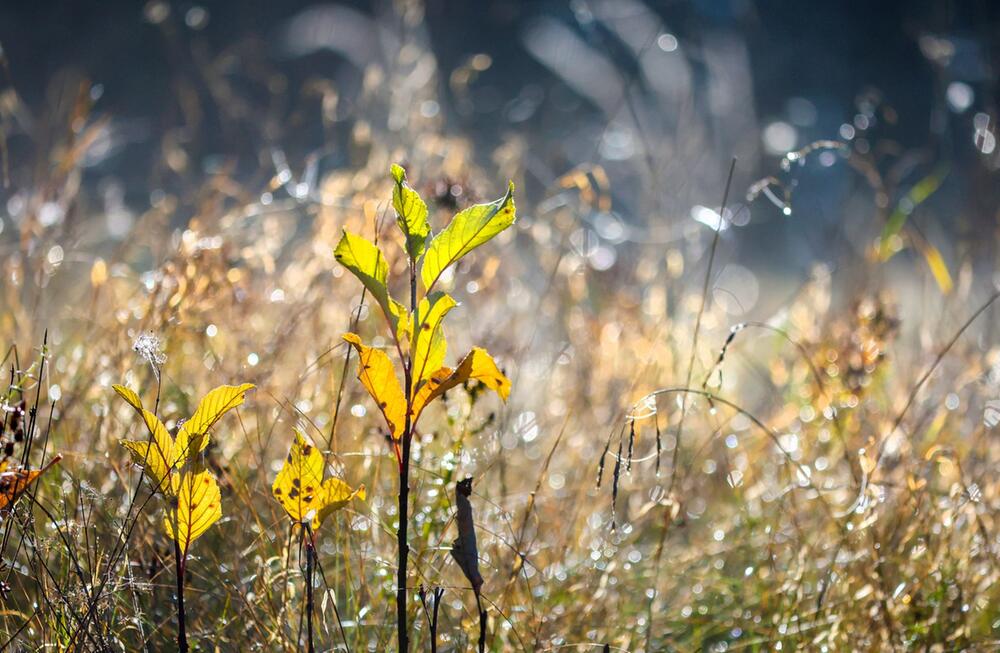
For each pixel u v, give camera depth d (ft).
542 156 15.31
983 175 12.14
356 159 10.84
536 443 10.43
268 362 9.58
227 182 10.67
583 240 11.29
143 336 8.56
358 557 8.86
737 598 9.38
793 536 9.52
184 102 14.28
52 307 10.57
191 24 14.57
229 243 9.64
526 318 11.49
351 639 8.70
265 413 9.40
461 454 8.95
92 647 8.21
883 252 10.85
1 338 9.82
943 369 10.81
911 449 9.59
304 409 9.46
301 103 14.62
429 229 7.79
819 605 8.86
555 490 9.96
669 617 9.19
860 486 9.13
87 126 14.19
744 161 16.38
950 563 9.12
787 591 9.19
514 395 10.46
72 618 8.25
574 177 10.42
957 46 13.46
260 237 10.49
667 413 10.06
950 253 14.02
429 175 10.53
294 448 7.85
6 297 10.31
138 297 9.93
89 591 8.34
